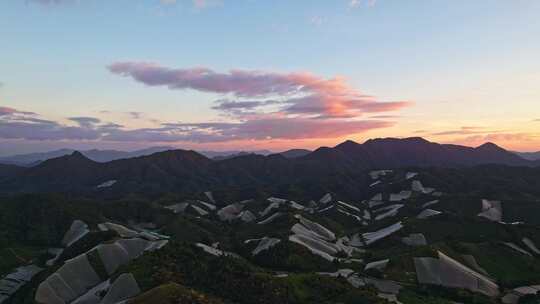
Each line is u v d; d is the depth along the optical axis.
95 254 132.25
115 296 97.44
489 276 132.38
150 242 144.12
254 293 97.06
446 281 122.38
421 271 126.88
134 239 143.62
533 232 165.50
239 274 104.12
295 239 158.88
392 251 157.38
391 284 121.12
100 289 107.69
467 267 134.88
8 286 136.75
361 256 158.12
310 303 96.12
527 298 115.62
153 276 100.56
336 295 101.25
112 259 132.25
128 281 100.19
